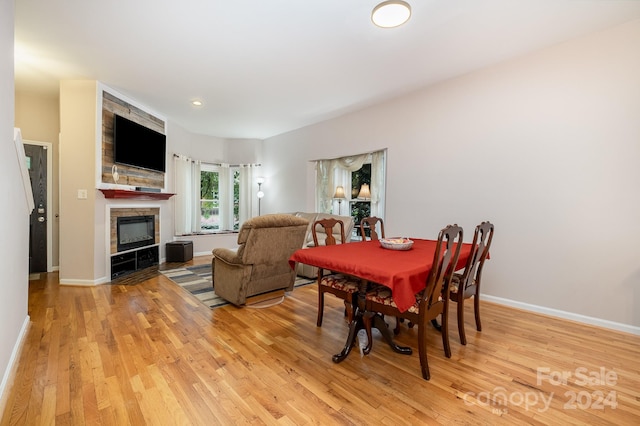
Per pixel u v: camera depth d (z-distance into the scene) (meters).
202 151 6.51
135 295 3.41
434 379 1.83
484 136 3.29
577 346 2.26
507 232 3.14
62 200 3.74
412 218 3.98
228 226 6.88
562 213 2.81
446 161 3.62
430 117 3.77
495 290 3.24
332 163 5.43
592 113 2.64
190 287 3.75
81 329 2.48
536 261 2.97
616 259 2.56
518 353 2.15
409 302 1.66
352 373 1.89
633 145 2.47
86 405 1.55
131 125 4.28
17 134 2.02
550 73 2.84
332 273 2.68
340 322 2.71
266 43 2.78
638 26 2.42
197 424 1.44
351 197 5.28
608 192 2.58
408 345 2.29
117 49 2.91
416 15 2.33
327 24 2.47
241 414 1.51
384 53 2.95
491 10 2.28
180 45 2.83
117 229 4.16
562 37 2.68
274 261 3.17
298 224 3.21
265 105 4.55
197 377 1.82
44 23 2.47
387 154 4.30
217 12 2.32
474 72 3.35
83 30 2.58
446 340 2.09
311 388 1.73
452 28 2.52
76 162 3.74
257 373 1.88
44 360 1.99
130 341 2.28
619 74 2.51
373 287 2.21
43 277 4.15
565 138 2.78
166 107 4.70
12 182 1.95
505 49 2.88
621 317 2.54
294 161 6.10
